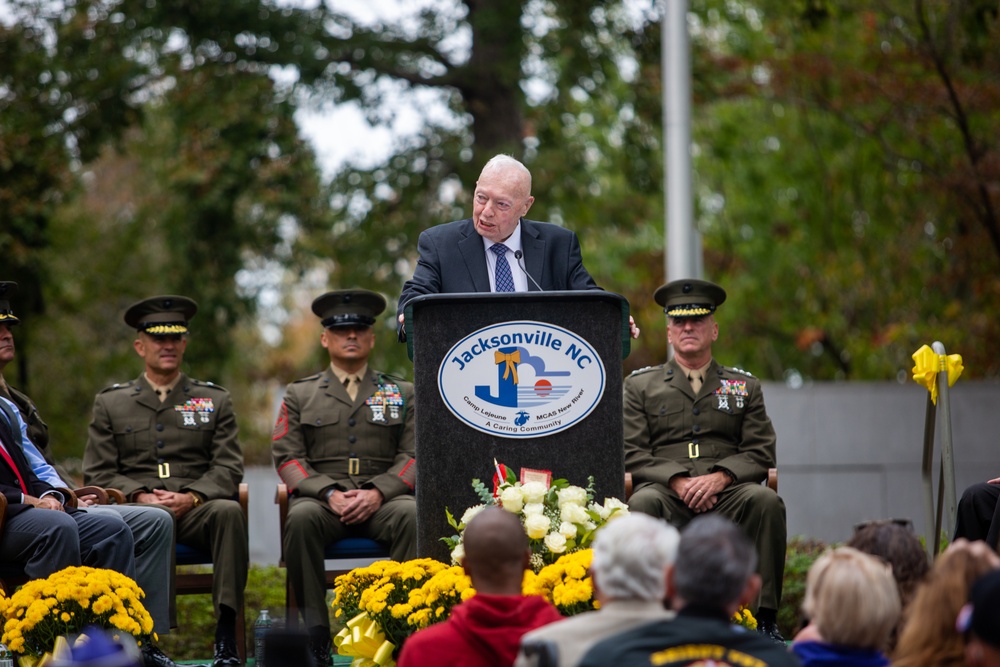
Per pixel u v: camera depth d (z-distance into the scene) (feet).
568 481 24.90
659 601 17.94
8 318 34.32
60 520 29.81
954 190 77.82
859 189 92.84
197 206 77.30
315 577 33.42
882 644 18.49
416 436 25.05
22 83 76.02
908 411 58.44
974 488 32.50
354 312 37.29
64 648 18.92
